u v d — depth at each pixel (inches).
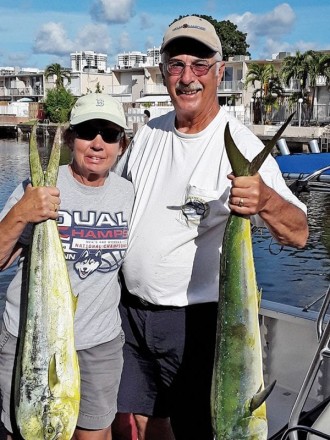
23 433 102.2
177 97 118.5
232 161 92.9
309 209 791.1
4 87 3223.4
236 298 96.0
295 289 526.6
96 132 112.7
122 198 122.2
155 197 121.4
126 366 133.3
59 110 2436.0
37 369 102.0
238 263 95.6
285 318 156.6
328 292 113.7
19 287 114.8
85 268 116.0
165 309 121.8
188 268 118.6
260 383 95.3
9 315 115.6
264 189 93.1
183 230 117.3
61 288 103.9
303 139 1333.7
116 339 123.0
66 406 102.3
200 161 117.5
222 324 97.0
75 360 104.5
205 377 121.3
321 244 649.0
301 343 155.7
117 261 120.5
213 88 118.6
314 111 1696.6
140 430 137.6
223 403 95.3
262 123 1760.6
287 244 103.4
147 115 1416.1
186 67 116.0
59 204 103.6
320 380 152.2
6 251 103.3
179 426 127.0
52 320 102.8
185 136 119.7
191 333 120.5
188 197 116.2
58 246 104.3
